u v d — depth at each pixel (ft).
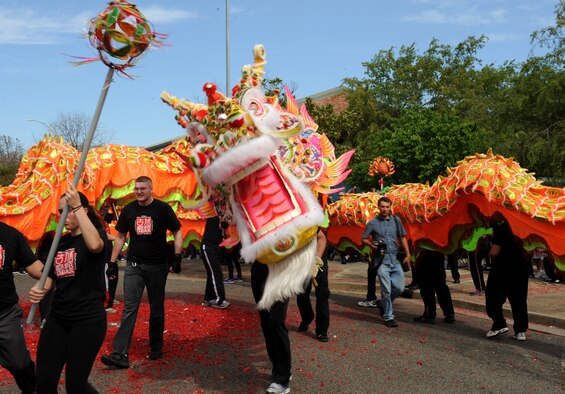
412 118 74.64
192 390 16.74
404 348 21.93
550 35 83.10
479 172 22.57
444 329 25.73
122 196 27.73
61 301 12.85
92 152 28.12
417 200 26.48
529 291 35.88
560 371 18.97
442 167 67.97
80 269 12.94
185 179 29.17
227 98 16.30
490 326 26.48
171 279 46.55
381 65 115.03
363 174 75.87
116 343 18.72
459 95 111.45
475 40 119.44
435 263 27.22
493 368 19.26
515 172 22.02
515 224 21.03
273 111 16.52
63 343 12.85
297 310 29.50
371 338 23.61
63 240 13.43
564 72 81.05
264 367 19.07
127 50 12.76
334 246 32.27
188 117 17.29
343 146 83.05
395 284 26.08
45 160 26.50
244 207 16.16
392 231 26.48
